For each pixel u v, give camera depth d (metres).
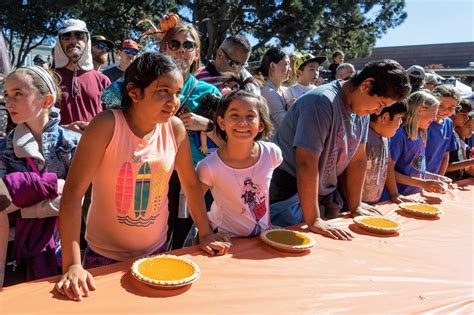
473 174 3.73
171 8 16.52
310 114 1.98
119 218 1.58
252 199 1.93
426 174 3.11
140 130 1.52
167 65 1.40
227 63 3.03
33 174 1.69
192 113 2.38
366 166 2.33
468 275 1.54
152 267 1.35
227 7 15.62
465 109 3.78
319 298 1.30
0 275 1.63
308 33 17.05
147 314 1.13
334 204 2.28
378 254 1.70
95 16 15.42
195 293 1.26
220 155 1.95
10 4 16.81
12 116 1.77
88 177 1.42
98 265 1.64
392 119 2.41
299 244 1.67
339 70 5.71
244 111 1.83
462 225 2.17
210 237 1.67
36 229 1.73
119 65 4.14
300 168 1.99
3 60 3.22
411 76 3.84
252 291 1.31
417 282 1.46
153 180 1.57
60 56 2.95
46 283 1.26
